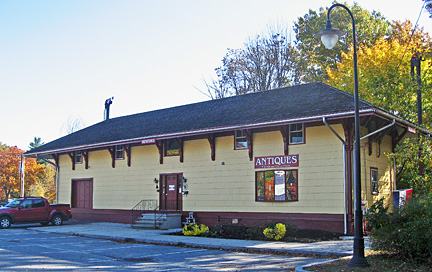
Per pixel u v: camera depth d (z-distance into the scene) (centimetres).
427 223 1134
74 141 3228
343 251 1444
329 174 1984
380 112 1794
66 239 2020
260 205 2177
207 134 2389
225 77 4841
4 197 5666
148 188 2700
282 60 4731
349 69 3234
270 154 2175
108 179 2947
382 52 3020
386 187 2239
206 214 2377
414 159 2111
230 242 1759
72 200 3173
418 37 3388
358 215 1184
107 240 1984
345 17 4288
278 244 1667
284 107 2173
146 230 2334
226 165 2334
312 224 2002
